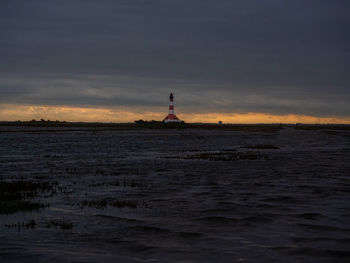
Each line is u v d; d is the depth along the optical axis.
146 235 10.80
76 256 8.93
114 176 24.52
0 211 13.77
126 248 9.60
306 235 10.77
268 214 13.50
